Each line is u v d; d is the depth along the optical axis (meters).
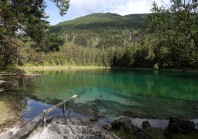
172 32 11.89
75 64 141.75
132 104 25.08
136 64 116.44
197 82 46.84
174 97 29.34
